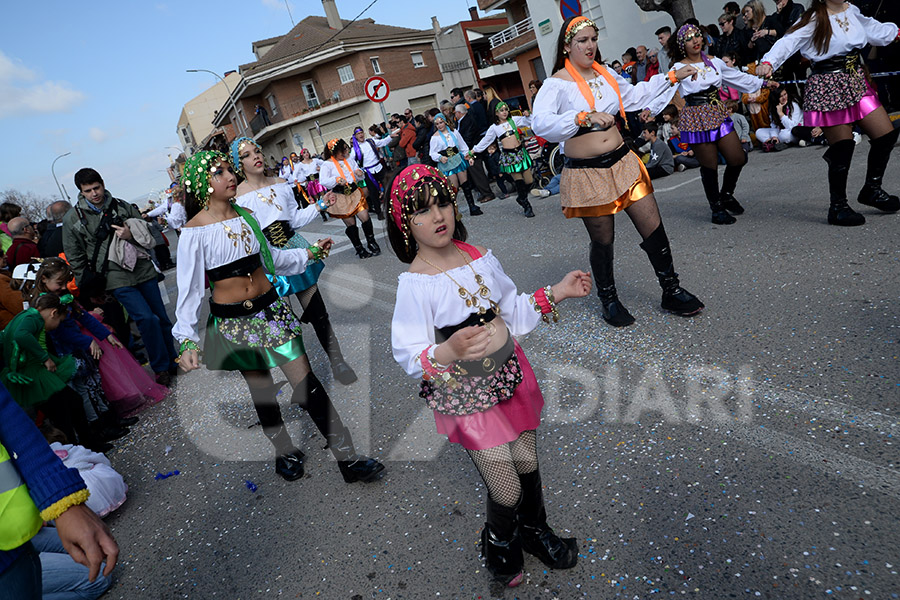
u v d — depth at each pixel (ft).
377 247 29.14
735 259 15.67
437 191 6.49
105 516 11.63
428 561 8.32
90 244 17.34
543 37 63.57
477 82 132.26
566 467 9.44
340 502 10.26
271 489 11.30
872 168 15.61
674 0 36.37
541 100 12.65
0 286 16.69
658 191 26.13
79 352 15.29
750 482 8.02
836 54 14.92
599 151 12.83
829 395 9.29
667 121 30.17
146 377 17.26
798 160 24.57
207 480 12.23
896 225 15.02
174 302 31.45
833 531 6.95
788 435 8.68
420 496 9.81
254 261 10.35
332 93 117.29
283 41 126.52
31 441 5.20
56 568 8.96
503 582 7.41
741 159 18.03
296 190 39.42
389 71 116.98
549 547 7.47
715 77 17.24
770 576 6.61
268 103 126.82
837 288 12.62
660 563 7.18
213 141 14.47
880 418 8.49
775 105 27.35
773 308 12.54
